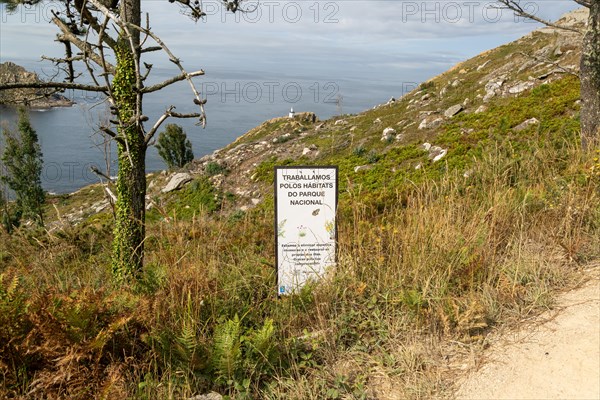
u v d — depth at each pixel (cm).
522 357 314
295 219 457
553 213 507
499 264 432
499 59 4153
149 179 4241
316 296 411
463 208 536
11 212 4662
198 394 307
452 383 305
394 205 731
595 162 612
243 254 548
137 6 592
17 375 302
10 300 320
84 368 297
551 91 2392
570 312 354
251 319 397
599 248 445
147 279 427
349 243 472
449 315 356
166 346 326
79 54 626
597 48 781
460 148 2072
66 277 498
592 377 282
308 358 340
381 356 341
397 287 410
